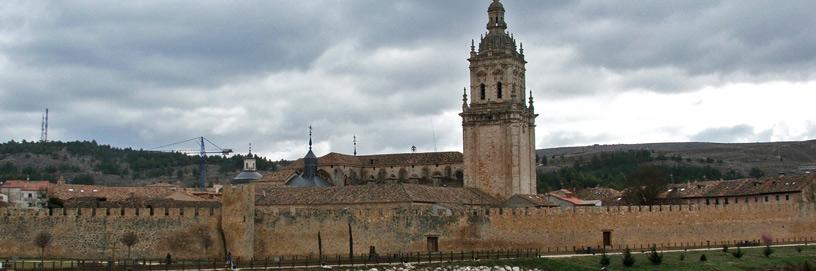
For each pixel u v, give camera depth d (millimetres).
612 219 176500
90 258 156125
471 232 167625
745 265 153625
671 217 181250
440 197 190250
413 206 172250
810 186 198000
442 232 165875
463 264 145875
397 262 146000
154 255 157000
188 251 157375
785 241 190375
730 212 186500
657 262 151125
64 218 157625
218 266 136750
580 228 174000
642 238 178250
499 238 169250
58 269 129625
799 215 194250
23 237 157375
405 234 164125
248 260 149375
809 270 152375
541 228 171625
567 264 149000
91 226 157625
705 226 183875
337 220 162125
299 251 160625
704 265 151250
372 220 163000
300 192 187000
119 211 158250
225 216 157750
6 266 134375
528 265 148000
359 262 145250
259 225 160000
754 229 188375
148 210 158625
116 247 156875
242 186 157250
